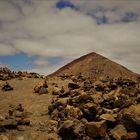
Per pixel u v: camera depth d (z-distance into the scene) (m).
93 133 20.56
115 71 64.88
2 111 27.72
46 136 21.31
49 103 29.89
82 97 25.78
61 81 40.06
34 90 35.00
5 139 19.78
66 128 20.86
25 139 21.02
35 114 26.92
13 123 22.84
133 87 29.27
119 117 21.64
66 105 26.12
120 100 24.42
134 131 20.38
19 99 32.06
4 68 48.31
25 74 46.81
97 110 23.09
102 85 30.92
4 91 35.50
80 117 23.23
